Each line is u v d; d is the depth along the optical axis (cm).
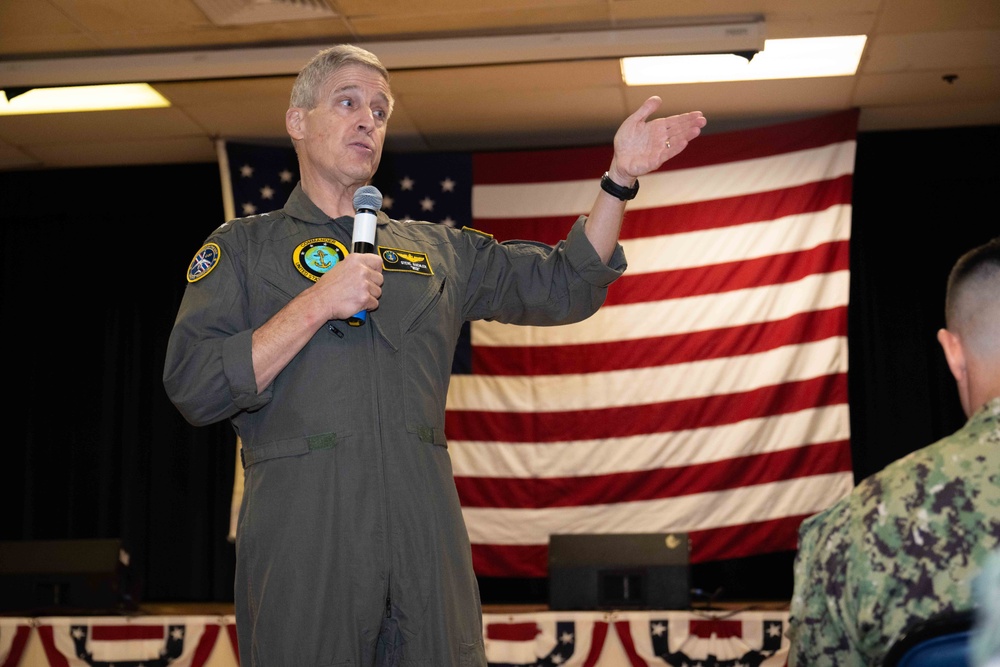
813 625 137
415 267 179
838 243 623
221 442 764
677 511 617
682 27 535
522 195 662
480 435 643
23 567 499
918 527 131
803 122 637
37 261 794
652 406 629
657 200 648
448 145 706
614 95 629
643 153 182
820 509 601
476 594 168
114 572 498
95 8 519
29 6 514
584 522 625
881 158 684
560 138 696
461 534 167
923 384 685
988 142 674
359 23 537
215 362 160
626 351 637
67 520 772
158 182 745
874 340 695
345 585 155
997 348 136
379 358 167
